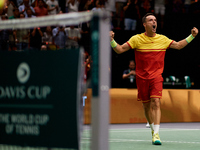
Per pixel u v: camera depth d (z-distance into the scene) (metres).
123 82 16.73
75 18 3.55
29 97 3.77
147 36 8.36
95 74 3.35
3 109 3.95
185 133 10.99
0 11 14.91
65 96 3.55
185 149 7.40
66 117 3.54
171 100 16.33
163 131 11.64
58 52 3.61
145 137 9.72
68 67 3.55
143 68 8.36
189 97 16.66
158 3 18.48
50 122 3.63
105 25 3.36
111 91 15.41
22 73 3.82
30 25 3.94
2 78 3.95
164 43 8.39
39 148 3.70
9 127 3.90
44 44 13.91
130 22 17.69
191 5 19.14
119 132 11.14
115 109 15.35
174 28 18.83
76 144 3.49
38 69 3.72
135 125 14.51
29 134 3.76
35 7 15.78
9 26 4.10
